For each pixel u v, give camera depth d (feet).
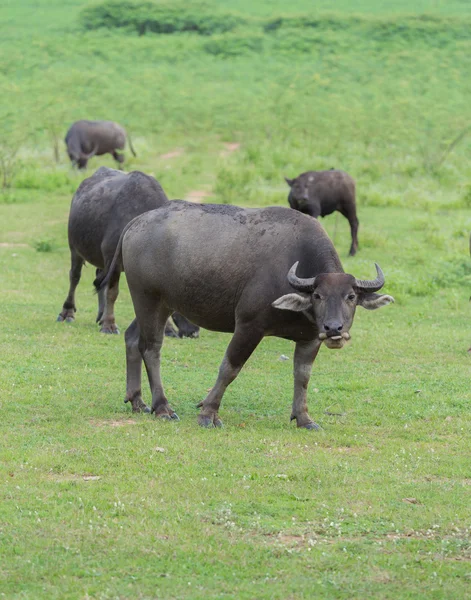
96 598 69.62
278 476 96.27
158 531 81.41
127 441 107.34
